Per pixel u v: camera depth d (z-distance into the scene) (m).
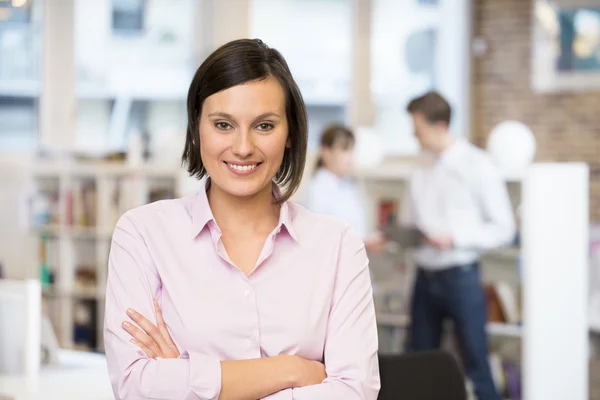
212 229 2.19
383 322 6.54
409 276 6.56
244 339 2.15
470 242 5.43
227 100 2.08
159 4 8.95
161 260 2.20
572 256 4.70
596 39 8.74
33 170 8.00
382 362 2.42
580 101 8.80
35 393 3.18
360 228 6.23
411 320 5.72
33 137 8.73
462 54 9.09
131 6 8.93
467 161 5.53
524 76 9.01
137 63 8.96
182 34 8.95
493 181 5.47
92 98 8.90
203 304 2.15
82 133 8.84
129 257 2.21
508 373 6.05
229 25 8.83
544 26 8.88
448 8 9.07
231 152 2.10
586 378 4.73
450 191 5.55
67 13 8.78
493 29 9.12
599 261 5.43
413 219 5.77
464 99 9.13
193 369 2.07
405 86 9.10
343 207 6.13
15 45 8.65
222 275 2.18
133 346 2.13
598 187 8.72
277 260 2.22
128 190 7.55
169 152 7.48
